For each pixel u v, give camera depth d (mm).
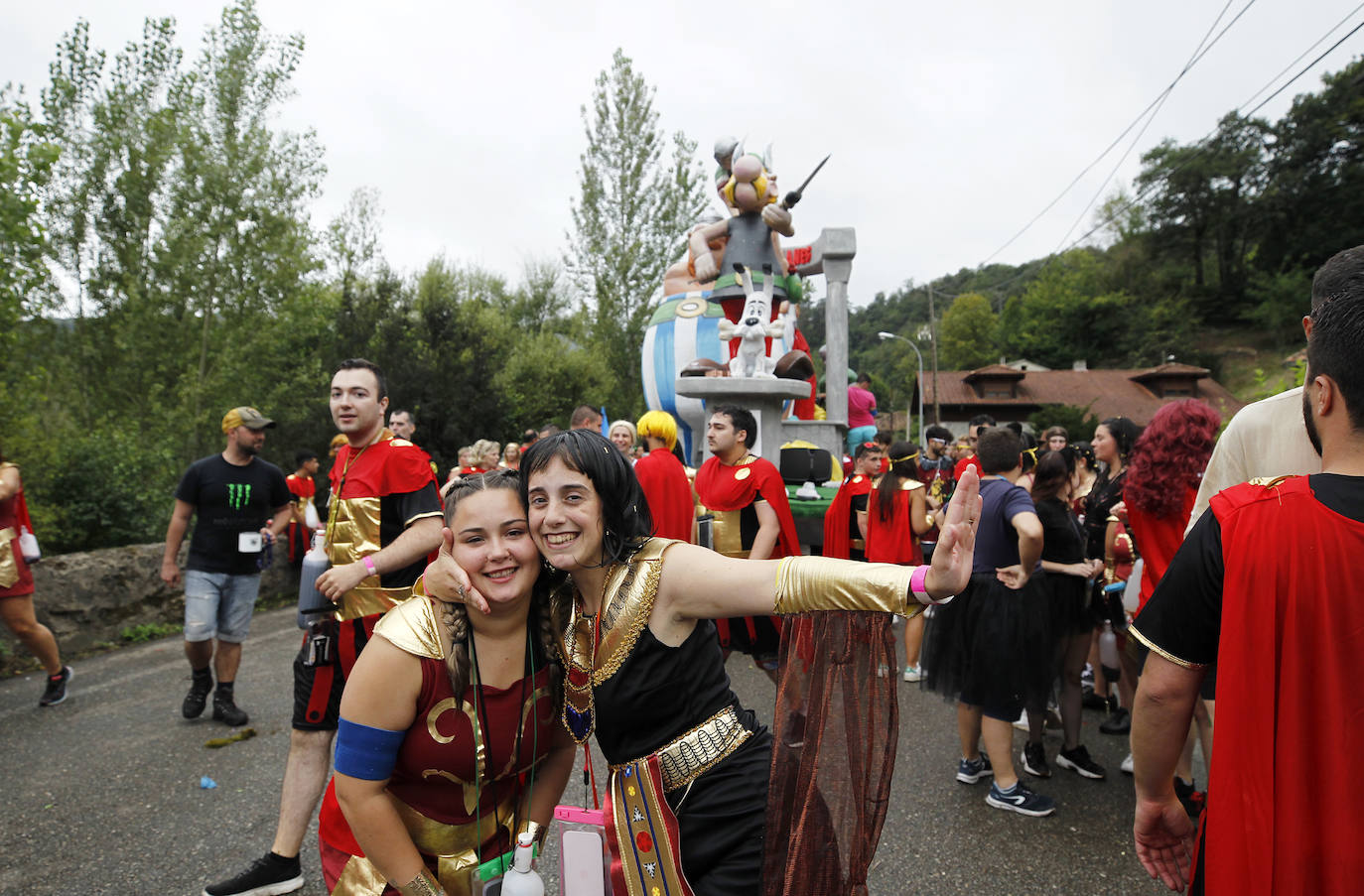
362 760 1730
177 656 6590
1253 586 1286
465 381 17625
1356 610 1213
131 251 11641
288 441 13398
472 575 1759
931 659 4113
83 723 4957
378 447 3129
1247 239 62219
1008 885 3070
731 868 1665
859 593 1553
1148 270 67750
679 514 4254
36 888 3072
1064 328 67062
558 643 1862
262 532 5152
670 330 11281
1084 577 4184
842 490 6055
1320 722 1224
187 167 11930
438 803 1863
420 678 1744
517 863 1740
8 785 4027
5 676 6000
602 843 1738
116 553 7125
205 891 2906
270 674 6109
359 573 2867
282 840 2939
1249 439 2064
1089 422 40219
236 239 12297
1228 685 1295
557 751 2049
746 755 1738
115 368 11523
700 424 11094
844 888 1602
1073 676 4211
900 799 3889
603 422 7684
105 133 11570
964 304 73688
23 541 5094
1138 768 1619
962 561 1467
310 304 12898
